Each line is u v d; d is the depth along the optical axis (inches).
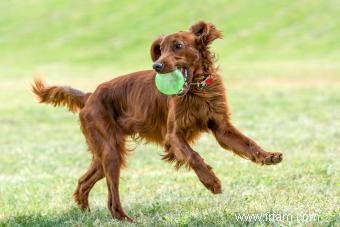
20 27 2470.5
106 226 350.3
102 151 384.5
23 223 371.2
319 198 383.2
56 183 495.8
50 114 1036.5
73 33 2336.4
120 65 1941.4
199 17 2247.8
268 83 1341.0
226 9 2274.9
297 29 2058.3
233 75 1502.2
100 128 386.3
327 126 746.2
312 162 507.5
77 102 416.8
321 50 1861.5
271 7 2234.3
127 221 361.1
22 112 1073.5
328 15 2111.2
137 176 503.2
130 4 2474.2
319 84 1275.8
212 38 362.3
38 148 700.7
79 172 544.7
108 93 395.2
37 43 2297.0
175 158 362.0
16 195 457.7
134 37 2210.9
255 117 874.1
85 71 1818.4
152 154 614.2
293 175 458.9
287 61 1745.8
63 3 2613.2
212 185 339.9
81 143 732.0
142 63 1950.1
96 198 439.2
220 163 533.3
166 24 2252.7
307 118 831.1
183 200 401.7
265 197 395.2
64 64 1998.0
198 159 344.8
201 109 358.6
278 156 336.5
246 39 2042.3
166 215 361.4
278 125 781.3
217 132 363.3
